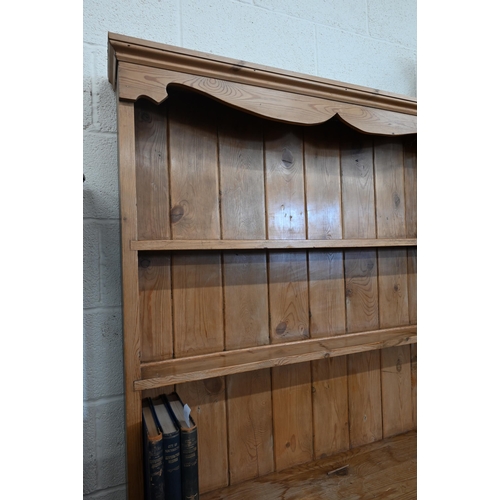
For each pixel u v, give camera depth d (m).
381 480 0.88
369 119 0.88
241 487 0.86
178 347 0.82
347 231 1.04
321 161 1.01
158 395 0.80
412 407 1.14
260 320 0.92
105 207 0.80
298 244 0.84
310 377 0.98
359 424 1.05
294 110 0.79
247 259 0.91
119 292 0.81
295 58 1.03
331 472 0.92
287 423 0.94
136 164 0.79
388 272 1.11
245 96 0.74
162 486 0.60
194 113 0.85
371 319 1.08
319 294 1.00
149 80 0.66
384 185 1.11
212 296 0.86
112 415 0.80
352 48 1.12
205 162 0.86
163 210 0.81
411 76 1.22
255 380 0.91
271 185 0.94
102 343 0.79
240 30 0.95
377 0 1.17
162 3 0.86
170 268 0.83
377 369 1.09
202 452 0.84
